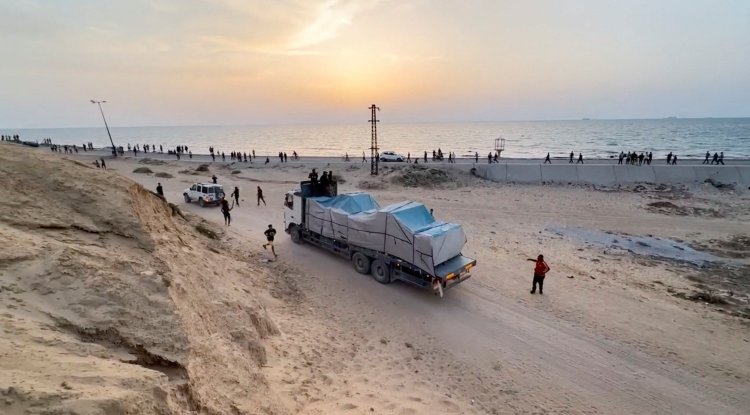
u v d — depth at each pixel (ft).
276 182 125.49
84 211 20.86
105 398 9.22
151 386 10.98
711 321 37.17
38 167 22.04
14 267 14.30
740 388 27.63
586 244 64.75
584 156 214.48
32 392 8.55
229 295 26.89
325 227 51.03
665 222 80.12
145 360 13.55
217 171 147.54
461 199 101.40
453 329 35.01
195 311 20.30
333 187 57.06
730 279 50.34
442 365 29.48
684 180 116.67
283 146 392.27
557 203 97.19
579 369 29.63
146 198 30.32
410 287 43.52
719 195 103.50
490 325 35.83
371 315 37.06
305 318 33.91
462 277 40.88
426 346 32.12
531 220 81.15
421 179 120.88
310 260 50.52
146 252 20.75
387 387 24.97
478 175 132.26
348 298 40.47
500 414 24.41
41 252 15.51
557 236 69.31
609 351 31.96
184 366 14.01
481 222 78.74
